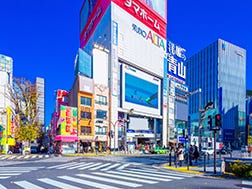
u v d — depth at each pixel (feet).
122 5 211.82
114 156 112.06
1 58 366.63
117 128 191.83
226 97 345.51
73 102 172.65
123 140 194.29
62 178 41.09
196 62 386.52
